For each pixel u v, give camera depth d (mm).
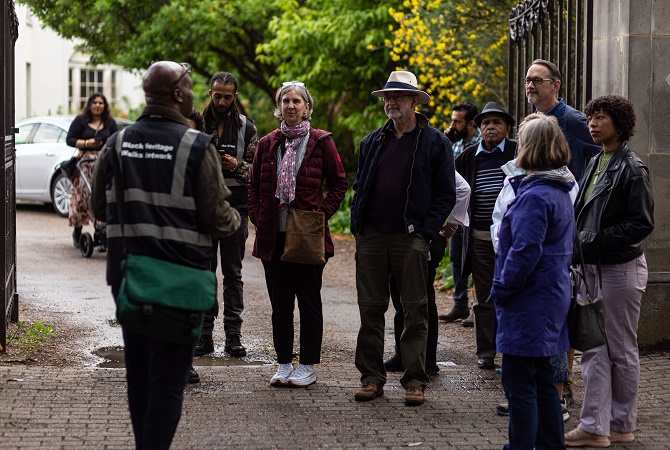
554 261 4203
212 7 17078
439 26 12367
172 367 3846
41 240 12641
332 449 4656
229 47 18578
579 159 5680
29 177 15336
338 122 16500
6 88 6738
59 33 18703
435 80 12766
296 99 5816
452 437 4891
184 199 3811
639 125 6566
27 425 4871
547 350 4156
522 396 4223
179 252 3789
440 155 5574
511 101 8672
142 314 3666
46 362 6297
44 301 8500
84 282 9586
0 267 6289
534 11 7871
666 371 6191
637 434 4980
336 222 14891
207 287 3816
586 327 4301
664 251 6629
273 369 6324
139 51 17562
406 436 4895
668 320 6664
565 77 7723
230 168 6234
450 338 7492
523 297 4188
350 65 15461
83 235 11141
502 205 4633
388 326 8047
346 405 5477
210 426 4984
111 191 3861
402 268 5543
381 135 5641
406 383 5555
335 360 6734
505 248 4273
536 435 4320
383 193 5562
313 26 14711
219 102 6344
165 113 3918
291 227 5660
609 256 4812
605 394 4773
